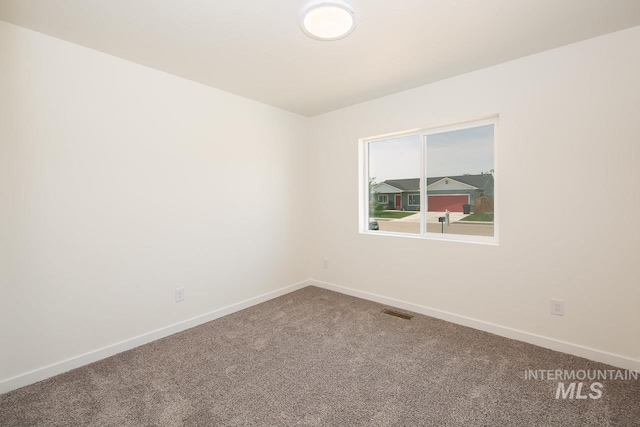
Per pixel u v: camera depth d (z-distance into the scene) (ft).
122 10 5.44
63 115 6.51
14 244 5.99
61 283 6.58
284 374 6.44
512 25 6.04
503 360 6.88
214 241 9.48
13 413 5.31
